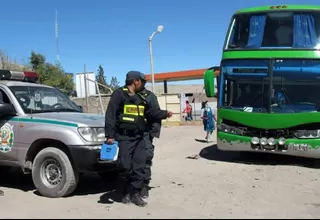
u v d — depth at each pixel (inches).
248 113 410.0
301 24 416.8
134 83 250.4
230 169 394.6
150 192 295.1
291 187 316.5
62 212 242.7
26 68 1537.9
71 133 273.4
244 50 423.5
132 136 249.8
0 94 313.0
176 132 831.7
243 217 233.6
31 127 289.7
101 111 1024.9
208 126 640.4
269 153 422.9
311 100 398.9
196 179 344.2
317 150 394.0
